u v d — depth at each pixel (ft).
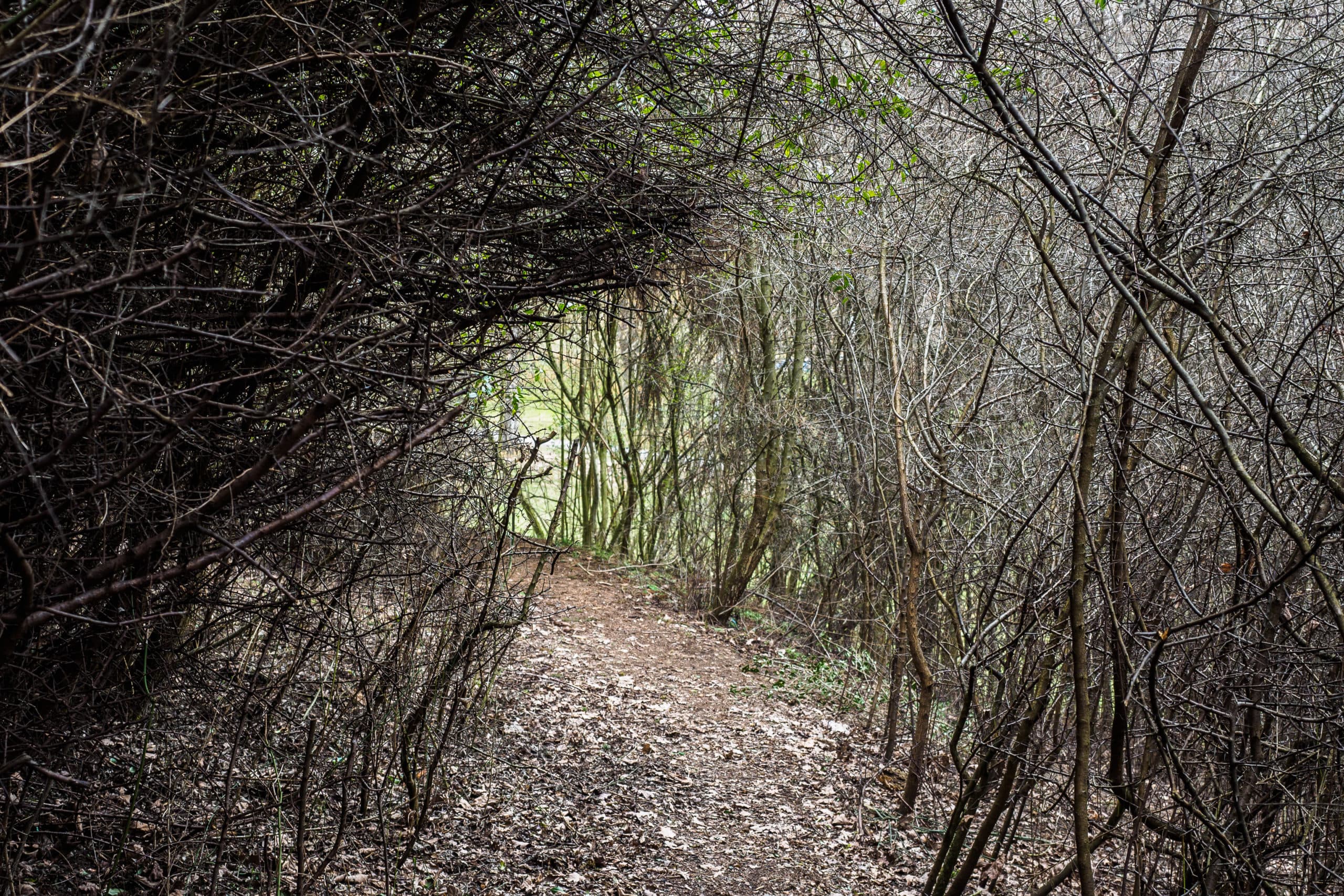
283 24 9.35
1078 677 11.33
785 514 42.60
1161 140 12.01
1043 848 22.00
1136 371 12.30
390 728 15.81
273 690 12.47
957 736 16.29
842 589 38.47
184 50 7.96
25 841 10.12
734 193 13.12
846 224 28.48
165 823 12.03
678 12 13.42
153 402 7.42
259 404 10.64
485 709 21.27
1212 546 14.88
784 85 15.92
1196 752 13.82
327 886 13.82
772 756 26.08
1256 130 13.05
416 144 10.68
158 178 8.30
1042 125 12.91
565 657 30.53
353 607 14.25
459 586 15.46
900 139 18.92
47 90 6.27
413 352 9.59
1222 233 12.32
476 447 15.66
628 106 13.10
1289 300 14.14
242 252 9.70
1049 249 13.60
